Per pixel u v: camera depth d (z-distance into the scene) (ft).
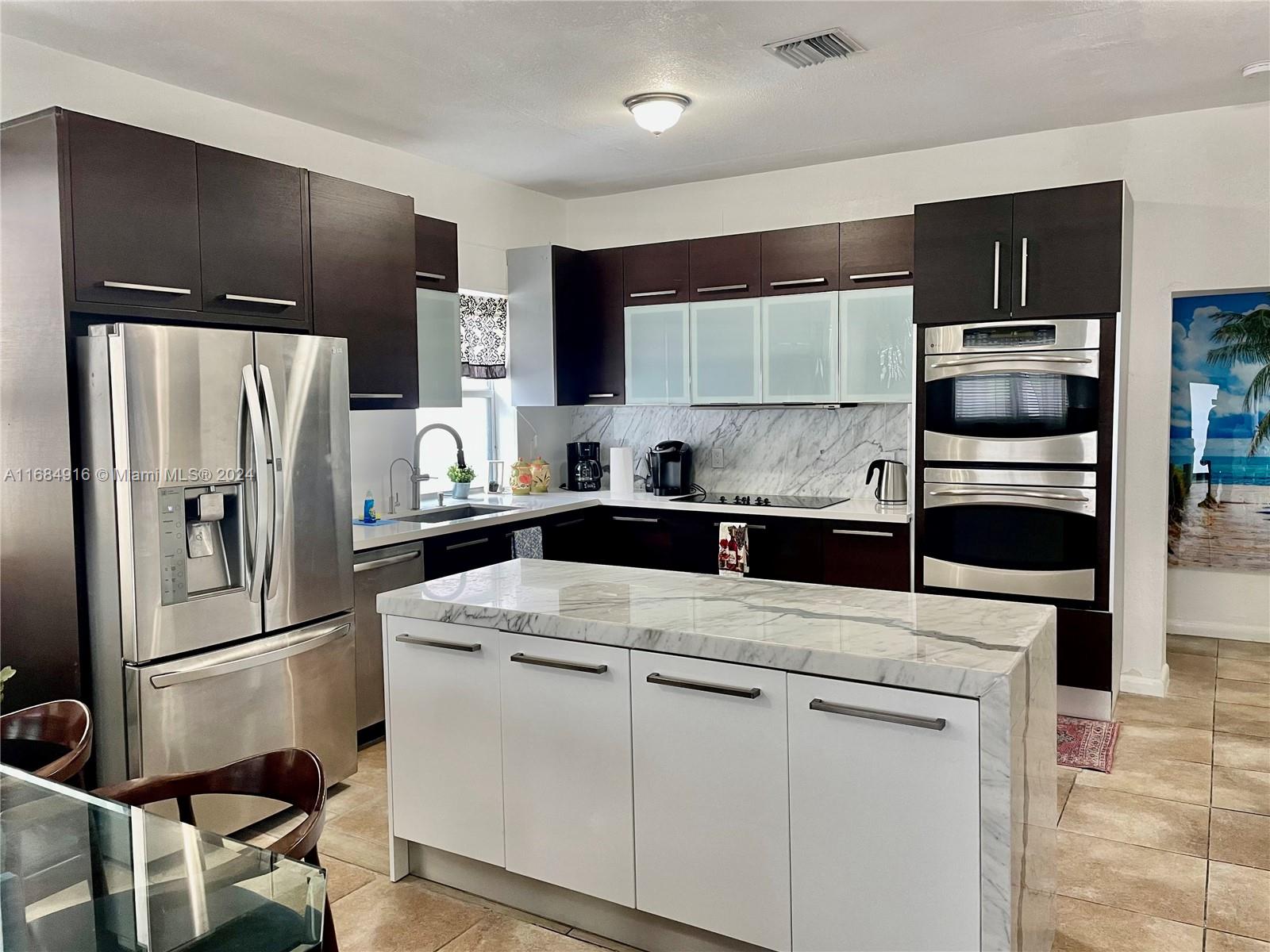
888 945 6.19
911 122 14.11
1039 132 14.76
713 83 12.15
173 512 9.14
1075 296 12.69
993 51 11.14
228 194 10.43
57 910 4.38
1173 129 13.93
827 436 17.21
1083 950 7.62
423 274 14.23
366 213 12.53
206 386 9.39
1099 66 11.73
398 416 15.44
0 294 9.32
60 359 8.89
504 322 17.76
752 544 15.56
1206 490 17.37
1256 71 11.89
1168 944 7.70
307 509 10.54
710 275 16.63
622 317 17.66
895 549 14.37
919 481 14.07
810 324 15.78
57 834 5.27
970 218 13.34
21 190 9.02
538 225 18.75
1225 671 15.30
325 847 9.62
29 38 10.33
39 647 9.47
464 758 8.18
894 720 5.97
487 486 18.03
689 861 7.02
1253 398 16.83
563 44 10.70
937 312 13.67
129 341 8.75
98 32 10.19
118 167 9.25
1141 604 14.37
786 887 6.59
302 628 10.61
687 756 6.94
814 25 10.28
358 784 11.39
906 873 6.09
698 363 16.88
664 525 16.61
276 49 10.76
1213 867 8.94
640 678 7.11
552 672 7.57
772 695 6.52
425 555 13.30
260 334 9.92
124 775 9.07
